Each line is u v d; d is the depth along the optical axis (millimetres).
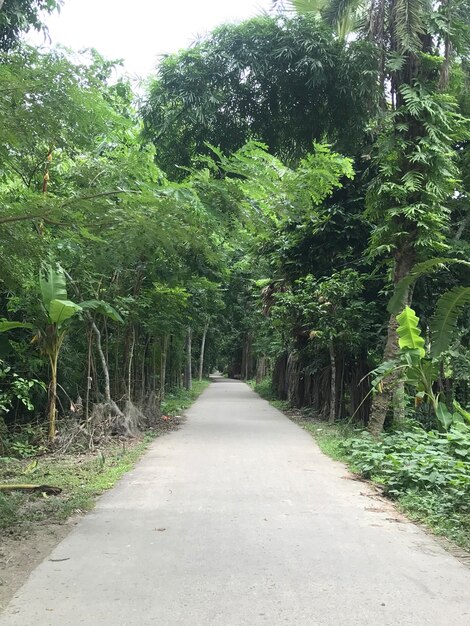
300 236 15555
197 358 47156
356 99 12977
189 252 8078
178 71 13164
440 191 11219
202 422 15820
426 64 11750
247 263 23344
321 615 3627
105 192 5738
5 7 9484
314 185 6383
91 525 5605
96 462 9023
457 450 7824
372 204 11875
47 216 5355
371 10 12266
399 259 11672
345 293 13680
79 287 11672
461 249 13227
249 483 7602
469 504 6141
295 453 10172
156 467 8742
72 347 13312
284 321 16734
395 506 6508
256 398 27219
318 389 18328
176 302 14914
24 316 11102
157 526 5574
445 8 11516
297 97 13477
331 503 6562
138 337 15531
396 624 3508
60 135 5301
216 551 4848
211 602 3811
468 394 14883
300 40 12547
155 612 3654
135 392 16562
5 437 10523
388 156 11500
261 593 3967
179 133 14234
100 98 5293
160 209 5574
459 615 3645
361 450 9344
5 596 3902
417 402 10859
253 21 13062
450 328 9445
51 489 6852
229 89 13359
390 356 11555
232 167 6207
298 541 5145
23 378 11297
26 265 6086
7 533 5312
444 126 11422
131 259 6781
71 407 11773
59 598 3867
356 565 4547
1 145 5230
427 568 4504
